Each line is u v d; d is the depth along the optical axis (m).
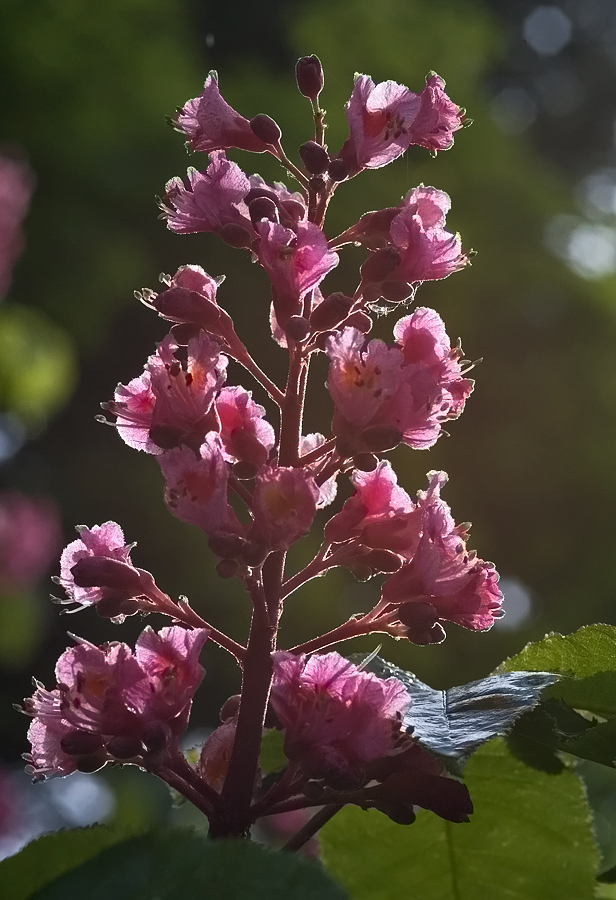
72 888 0.55
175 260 3.70
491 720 0.60
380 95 0.62
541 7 5.93
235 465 0.61
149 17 3.85
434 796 0.60
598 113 5.98
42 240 3.43
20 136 3.49
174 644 0.59
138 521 3.45
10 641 1.98
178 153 3.67
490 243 4.07
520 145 4.61
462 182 4.05
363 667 0.63
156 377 0.61
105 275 3.48
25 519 1.89
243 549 0.59
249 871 0.55
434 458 3.93
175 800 0.65
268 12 4.36
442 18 4.15
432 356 0.61
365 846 0.66
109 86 3.60
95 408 3.72
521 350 4.12
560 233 4.29
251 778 0.60
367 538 0.62
